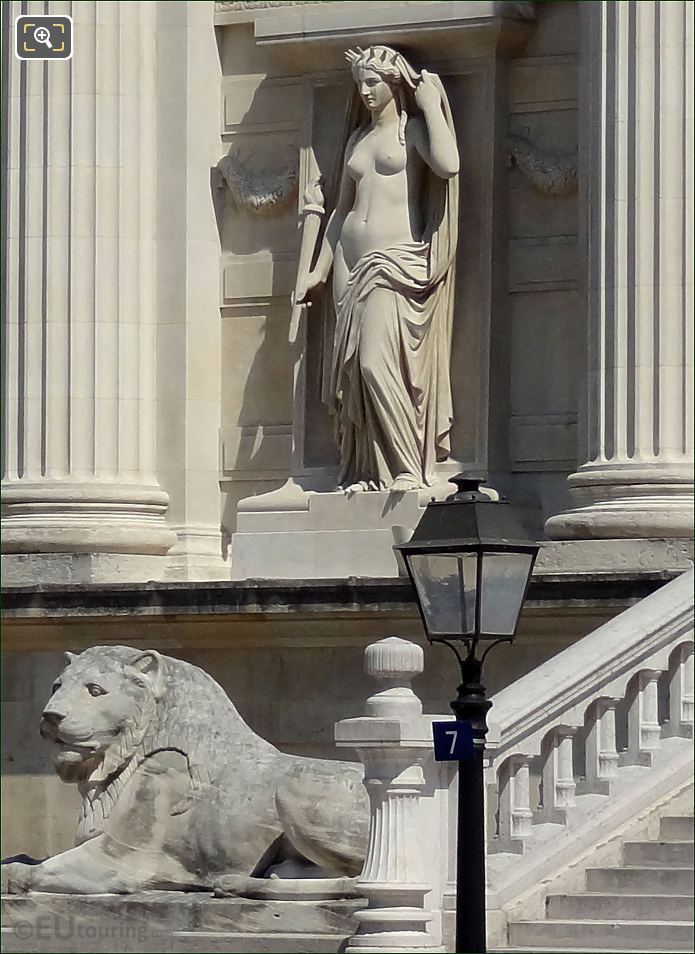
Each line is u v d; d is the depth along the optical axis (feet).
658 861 112.98
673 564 139.74
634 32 143.43
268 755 122.83
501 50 153.28
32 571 156.56
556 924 108.68
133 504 157.99
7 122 160.35
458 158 151.84
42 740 153.07
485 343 152.76
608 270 143.43
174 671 124.26
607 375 143.23
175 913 116.47
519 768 113.29
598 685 115.96
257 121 162.71
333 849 118.52
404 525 150.51
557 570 141.90
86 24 159.63
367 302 151.84
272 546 154.51
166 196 161.27
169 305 160.86
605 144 144.05
